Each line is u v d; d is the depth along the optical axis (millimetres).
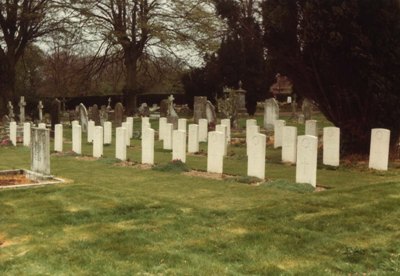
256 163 12461
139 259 6441
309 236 7176
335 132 14422
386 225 7500
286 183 11375
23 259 6562
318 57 15156
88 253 6727
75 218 8641
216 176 13141
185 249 6805
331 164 14547
